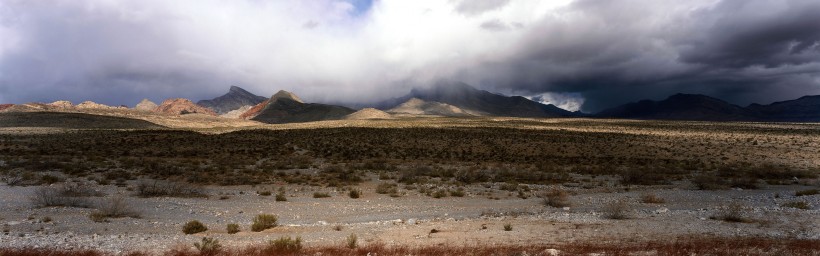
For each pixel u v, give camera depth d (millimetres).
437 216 23562
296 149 70812
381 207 26312
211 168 44562
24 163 45000
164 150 65875
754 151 69000
